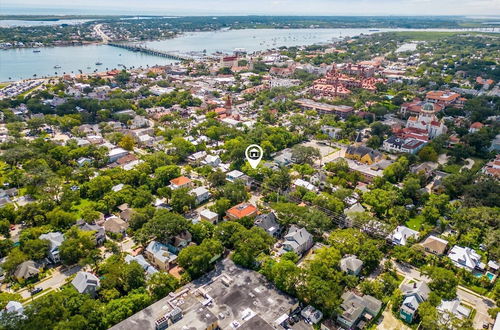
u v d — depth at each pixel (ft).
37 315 419.74
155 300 486.79
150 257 582.35
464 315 477.36
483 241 631.97
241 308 469.98
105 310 449.89
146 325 431.43
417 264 590.55
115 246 590.14
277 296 492.13
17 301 476.54
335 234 611.47
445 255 606.96
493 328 447.83
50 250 575.38
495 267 575.79
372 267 574.97
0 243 582.35
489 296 525.34
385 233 640.17
